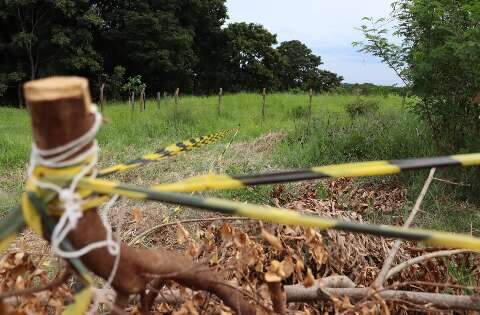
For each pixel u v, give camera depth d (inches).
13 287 85.6
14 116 719.1
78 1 1192.8
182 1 1419.8
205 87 1685.5
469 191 255.4
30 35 1146.7
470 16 268.1
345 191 226.5
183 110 569.6
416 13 282.0
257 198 220.7
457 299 96.4
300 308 108.3
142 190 50.8
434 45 286.0
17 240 170.4
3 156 358.9
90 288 50.4
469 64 258.1
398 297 98.5
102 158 374.0
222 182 55.3
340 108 673.0
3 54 1222.9
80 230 52.2
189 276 67.2
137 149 414.3
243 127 522.6
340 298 96.7
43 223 50.9
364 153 337.1
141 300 64.7
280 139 413.1
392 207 232.7
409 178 270.8
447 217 226.2
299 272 95.9
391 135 343.9
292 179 55.6
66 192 49.0
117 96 1269.7
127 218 186.5
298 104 751.1
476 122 286.0
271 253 111.8
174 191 54.7
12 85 1211.2
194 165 326.6
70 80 47.7
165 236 174.4
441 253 113.2
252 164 324.2
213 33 1601.9
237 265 92.0
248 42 1640.0
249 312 74.4
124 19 1295.5
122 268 58.1
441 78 279.7
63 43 1151.0
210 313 96.4
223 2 1544.0
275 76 1787.6
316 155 343.0
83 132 48.9
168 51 1334.9
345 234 128.0
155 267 61.4
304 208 147.3
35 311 83.1
